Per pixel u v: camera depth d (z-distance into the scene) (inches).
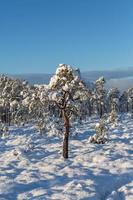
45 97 1305.4
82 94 1306.6
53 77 1311.5
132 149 1440.7
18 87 3164.4
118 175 1068.5
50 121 1690.5
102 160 1240.8
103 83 3408.0
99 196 896.9
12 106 2906.0
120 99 4650.6
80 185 951.6
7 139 1941.4
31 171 1125.7
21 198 868.6
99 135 1622.8
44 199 852.6
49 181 1010.1
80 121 2433.6
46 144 1648.6
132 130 2039.9
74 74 1298.0
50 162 1246.9
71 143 1611.7
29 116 2795.3
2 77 3393.2
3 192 910.4
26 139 1836.9
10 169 1166.3
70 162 1235.2
